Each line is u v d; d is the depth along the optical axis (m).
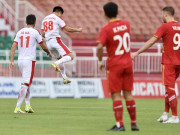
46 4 97.25
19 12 87.12
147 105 55.41
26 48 40.41
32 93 69.06
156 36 34.00
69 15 98.00
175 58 34.41
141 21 101.81
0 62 74.94
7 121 33.53
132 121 28.83
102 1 102.69
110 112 43.34
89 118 36.94
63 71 46.50
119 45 28.09
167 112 35.38
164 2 107.12
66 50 45.69
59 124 31.94
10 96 68.00
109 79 28.28
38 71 76.62
